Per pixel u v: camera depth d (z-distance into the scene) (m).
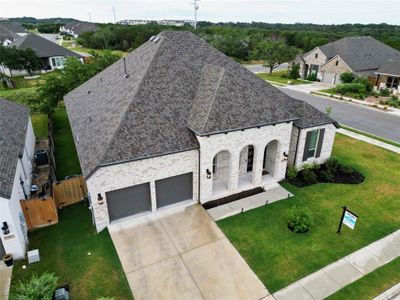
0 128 19.41
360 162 23.58
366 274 13.16
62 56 65.06
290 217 15.89
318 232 15.75
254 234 15.60
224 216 17.02
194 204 18.06
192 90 19.03
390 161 23.80
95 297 12.18
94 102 23.23
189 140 16.75
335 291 12.35
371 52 57.00
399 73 45.41
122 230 15.95
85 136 18.77
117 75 24.25
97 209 15.53
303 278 12.98
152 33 92.69
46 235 15.72
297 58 62.62
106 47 96.50
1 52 54.06
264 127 17.95
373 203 18.20
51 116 33.44
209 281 12.89
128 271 13.42
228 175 18.62
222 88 17.53
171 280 12.96
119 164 15.12
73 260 14.07
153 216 17.02
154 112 17.06
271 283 12.75
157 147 15.93
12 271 13.47
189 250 14.59
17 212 14.34
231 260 13.97
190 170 17.38
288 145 19.53
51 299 11.46
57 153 25.16
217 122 16.48
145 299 12.09
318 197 18.78
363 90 45.34
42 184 20.80
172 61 20.02
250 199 18.52
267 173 21.17
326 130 21.22
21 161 18.17
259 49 69.44
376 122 33.44
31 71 59.88
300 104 21.36
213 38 91.56
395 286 12.55
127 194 16.31
